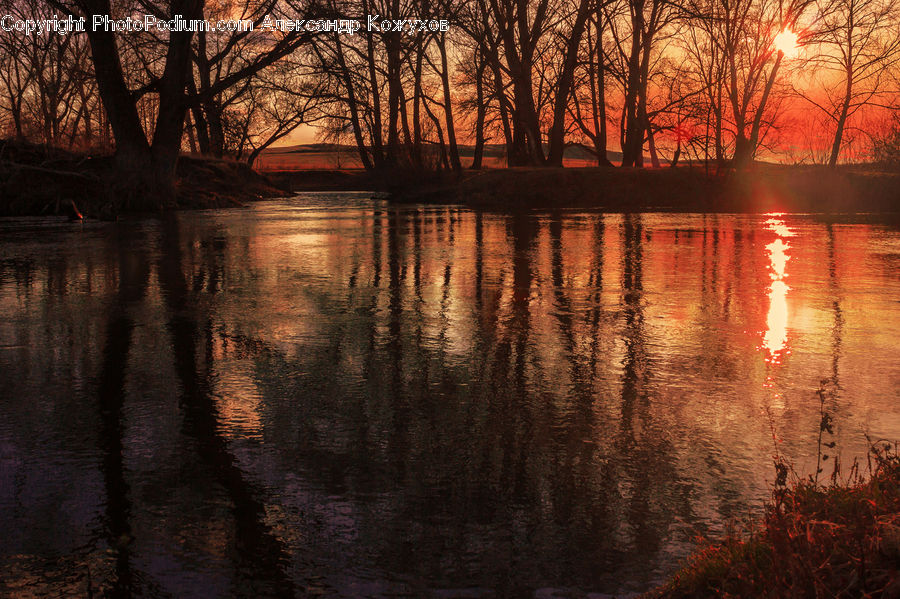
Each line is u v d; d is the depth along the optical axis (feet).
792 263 47.24
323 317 31.50
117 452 16.81
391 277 42.16
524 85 126.82
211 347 26.50
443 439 17.54
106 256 52.49
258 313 32.35
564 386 21.80
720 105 112.98
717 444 17.01
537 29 123.85
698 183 111.75
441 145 151.74
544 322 30.40
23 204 99.96
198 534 12.99
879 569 9.13
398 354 25.50
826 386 21.44
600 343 26.91
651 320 30.68
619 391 21.29
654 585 11.24
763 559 10.00
